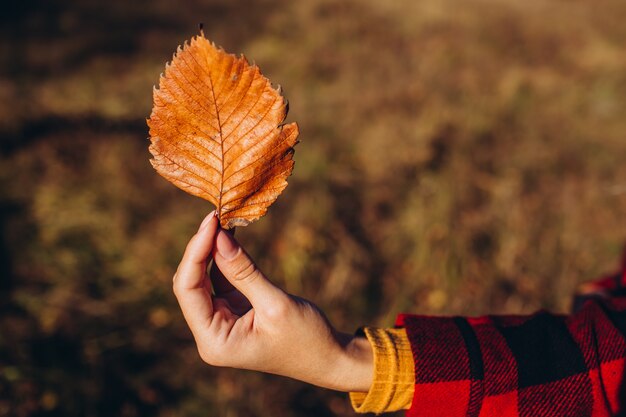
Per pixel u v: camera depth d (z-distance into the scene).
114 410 2.36
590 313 0.77
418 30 7.70
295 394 2.47
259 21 7.70
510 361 0.70
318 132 4.46
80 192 3.59
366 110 4.93
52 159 3.89
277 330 0.69
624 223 3.60
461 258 3.15
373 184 3.81
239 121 0.58
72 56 6.22
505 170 4.04
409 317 0.76
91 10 7.80
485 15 8.53
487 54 6.89
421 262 3.16
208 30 7.36
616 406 0.70
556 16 9.09
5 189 3.58
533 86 5.82
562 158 4.38
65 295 2.85
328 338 0.71
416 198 3.56
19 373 2.33
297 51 6.59
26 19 7.16
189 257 0.66
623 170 4.31
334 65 6.18
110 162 3.92
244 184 0.60
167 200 3.64
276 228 3.31
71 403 2.32
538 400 0.69
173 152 0.58
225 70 0.56
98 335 2.65
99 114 4.69
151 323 2.78
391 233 3.38
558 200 3.78
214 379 2.51
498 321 0.79
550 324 0.75
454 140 4.40
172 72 0.56
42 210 3.42
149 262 3.09
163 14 7.79
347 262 3.12
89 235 3.27
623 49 7.73
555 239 3.39
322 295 3.02
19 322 2.64
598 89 5.94
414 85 5.51
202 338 0.69
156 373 2.52
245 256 0.67
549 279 3.16
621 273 1.20
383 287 3.12
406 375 0.70
